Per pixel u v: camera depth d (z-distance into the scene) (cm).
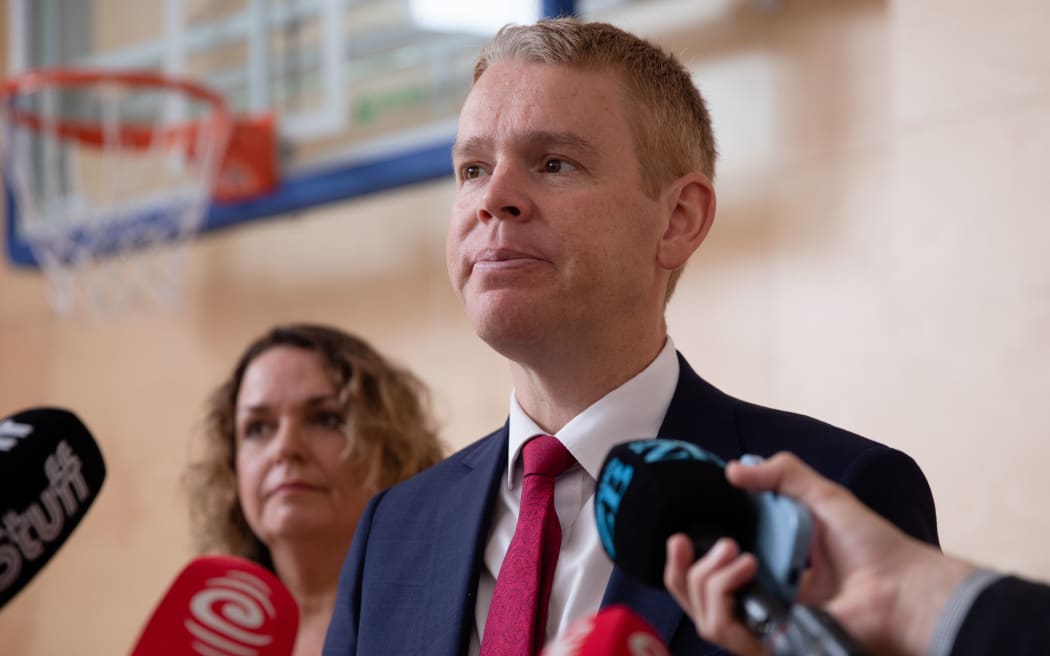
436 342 408
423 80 394
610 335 140
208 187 420
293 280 447
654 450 105
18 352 515
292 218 424
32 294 517
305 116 413
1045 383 285
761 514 96
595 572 133
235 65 427
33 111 431
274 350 253
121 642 463
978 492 288
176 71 436
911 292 308
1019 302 292
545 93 141
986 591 92
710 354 348
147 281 455
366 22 407
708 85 364
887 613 93
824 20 349
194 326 468
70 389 499
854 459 129
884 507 125
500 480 147
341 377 248
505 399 390
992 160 302
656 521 100
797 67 351
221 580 130
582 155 139
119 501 476
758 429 138
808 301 334
